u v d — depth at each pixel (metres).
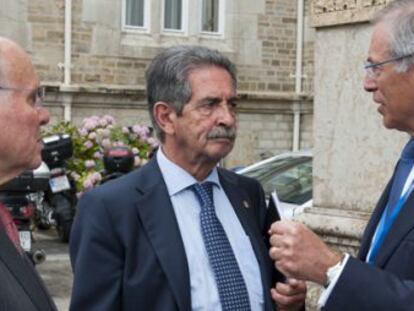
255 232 3.02
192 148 2.90
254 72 14.78
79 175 10.44
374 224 2.98
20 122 2.32
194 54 2.90
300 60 15.02
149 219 2.86
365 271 2.52
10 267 2.21
